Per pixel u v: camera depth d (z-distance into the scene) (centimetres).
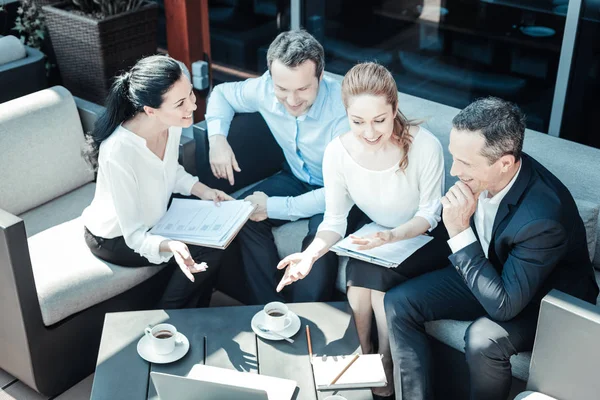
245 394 203
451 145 228
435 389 271
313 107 289
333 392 219
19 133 300
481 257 238
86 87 418
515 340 234
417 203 267
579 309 205
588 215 254
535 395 219
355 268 262
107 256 279
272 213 293
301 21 446
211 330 240
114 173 260
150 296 294
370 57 437
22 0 427
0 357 281
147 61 254
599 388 209
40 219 305
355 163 259
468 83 408
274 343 235
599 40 350
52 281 268
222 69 483
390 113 241
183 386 208
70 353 277
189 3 392
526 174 233
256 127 320
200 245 265
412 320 253
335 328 241
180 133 281
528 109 392
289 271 257
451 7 395
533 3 366
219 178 319
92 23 392
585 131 374
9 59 376
